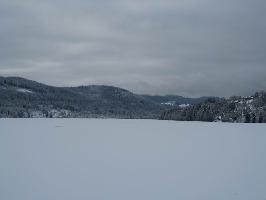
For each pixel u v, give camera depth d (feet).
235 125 254.27
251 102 396.57
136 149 93.61
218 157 78.18
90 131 168.14
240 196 44.55
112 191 47.29
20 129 177.06
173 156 79.92
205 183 51.88
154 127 216.33
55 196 44.55
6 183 51.31
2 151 86.79
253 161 72.13
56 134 144.66
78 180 53.72
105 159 75.20
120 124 262.88
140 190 47.91
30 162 70.03
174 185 50.67
